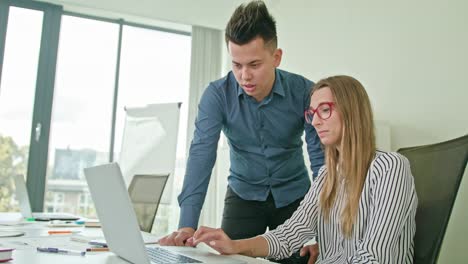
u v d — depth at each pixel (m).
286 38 3.53
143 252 0.79
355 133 1.17
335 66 2.94
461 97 2.06
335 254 1.20
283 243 1.23
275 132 1.64
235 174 1.78
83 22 4.04
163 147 2.70
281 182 1.71
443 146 1.13
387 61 2.51
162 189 2.10
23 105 3.69
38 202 3.62
